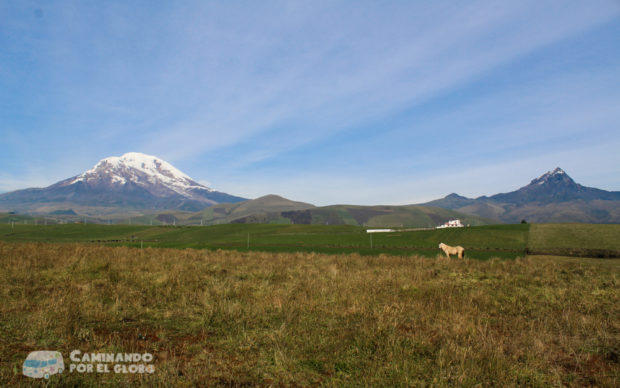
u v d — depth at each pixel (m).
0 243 41.09
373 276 18.67
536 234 69.06
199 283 15.64
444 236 73.56
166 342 8.16
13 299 11.05
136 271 18.48
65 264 20.28
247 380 6.25
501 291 15.34
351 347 7.93
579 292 15.36
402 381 6.17
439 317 10.48
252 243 70.88
